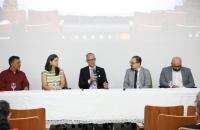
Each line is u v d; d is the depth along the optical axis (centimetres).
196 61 643
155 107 374
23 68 628
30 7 626
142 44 642
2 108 264
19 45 626
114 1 638
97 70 559
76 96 435
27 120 306
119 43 640
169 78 560
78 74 636
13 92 447
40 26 629
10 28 624
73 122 435
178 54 643
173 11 641
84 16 635
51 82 505
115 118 438
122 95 439
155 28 642
